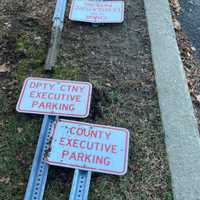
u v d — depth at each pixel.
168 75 2.99
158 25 3.40
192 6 3.94
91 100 2.77
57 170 2.40
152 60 3.12
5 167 2.40
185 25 3.71
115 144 2.47
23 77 2.92
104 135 2.51
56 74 2.95
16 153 2.48
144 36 3.33
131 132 2.62
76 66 3.02
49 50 3.07
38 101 2.70
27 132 2.60
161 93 2.85
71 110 2.65
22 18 3.40
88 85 2.79
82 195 2.25
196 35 3.61
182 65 3.09
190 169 2.42
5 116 2.68
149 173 2.42
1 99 2.77
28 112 2.65
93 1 3.53
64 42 3.20
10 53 3.09
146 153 2.51
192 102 2.92
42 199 2.26
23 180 2.35
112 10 3.46
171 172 2.40
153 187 2.36
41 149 2.45
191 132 2.62
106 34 3.33
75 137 2.48
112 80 2.94
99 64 3.05
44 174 2.34
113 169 2.37
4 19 3.38
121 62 3.09
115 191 2.33
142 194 2.32
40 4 3.56
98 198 2.29
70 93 2.74
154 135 2.62
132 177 2.39
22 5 3.53
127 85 2.91
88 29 3.36
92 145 2.45
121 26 3.40
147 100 2.83
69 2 3.62
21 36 3.23
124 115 2.72
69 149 2.43
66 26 3.36
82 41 3.23
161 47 3.21
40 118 2.68
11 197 2.27
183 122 2.68
